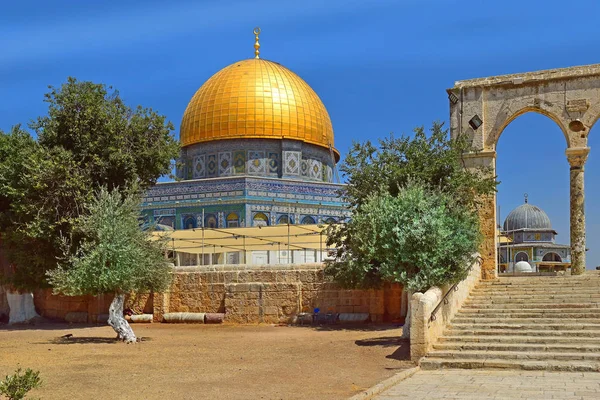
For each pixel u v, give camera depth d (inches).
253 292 1376.7
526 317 896.3
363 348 918.4
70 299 1561.3
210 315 1382.9
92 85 1409.9
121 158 1355.8
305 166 2605.8
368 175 1232.2
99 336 1184.2
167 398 578.2
